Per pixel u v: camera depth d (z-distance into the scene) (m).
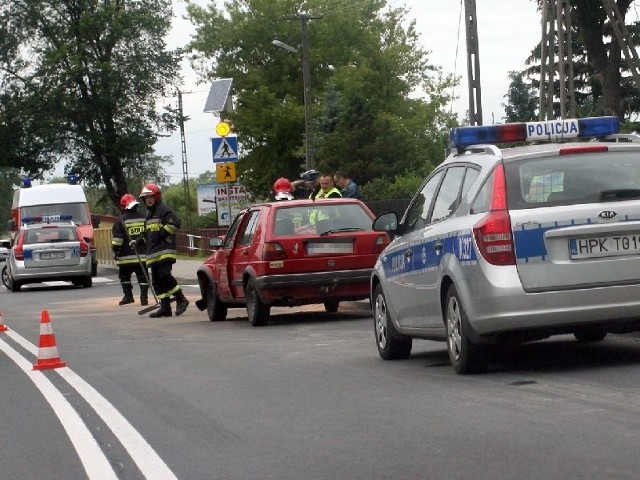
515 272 9.52
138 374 12.09
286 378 10.94
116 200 72.19
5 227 138.38
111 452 7.70
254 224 17.86
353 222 17.53
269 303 17.23
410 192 43.91
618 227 9.55
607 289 9.49
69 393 10.84
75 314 22.73
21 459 7.70
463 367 10.16
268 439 7.78
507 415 8.02
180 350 14.43
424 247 10.84
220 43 74.19
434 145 74.62
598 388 8.91
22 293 33.06
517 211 9.62
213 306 19.22
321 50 73.12
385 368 11.29
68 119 68.38
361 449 7.21
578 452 6.65
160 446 7.79
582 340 12.27
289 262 17.12
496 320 9.55
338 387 10.08
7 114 67.31
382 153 54.53
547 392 8.88
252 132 72.50
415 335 11.41
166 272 20.83
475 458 6.70
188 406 9.54
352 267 17.28
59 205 42.03
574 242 9.54
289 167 74.00
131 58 69.00
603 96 55.19
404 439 7.43
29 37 68.50
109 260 48.75
